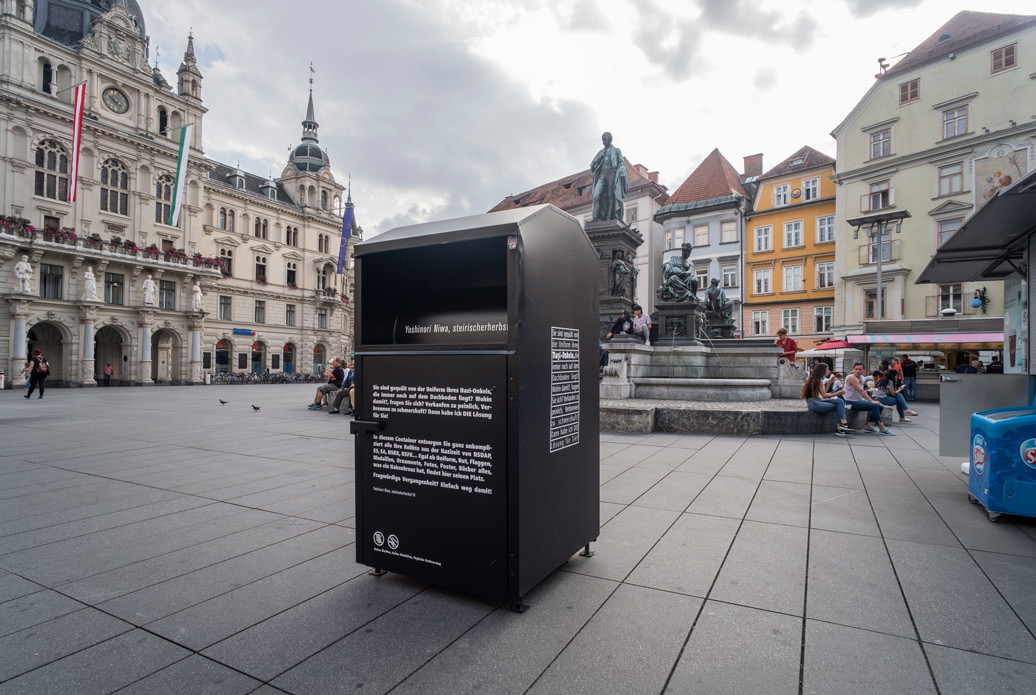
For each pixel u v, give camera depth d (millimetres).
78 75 37500
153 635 2514
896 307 31312
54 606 2809
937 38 31844
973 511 4461
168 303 42094
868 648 2379
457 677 2172
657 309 13422
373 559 3146
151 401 19672
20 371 33125
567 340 3215
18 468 6477
